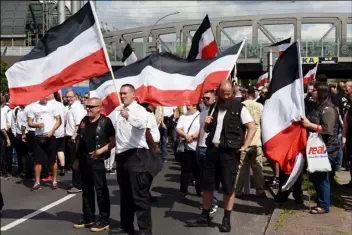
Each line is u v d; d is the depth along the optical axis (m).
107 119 6.87
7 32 62.81
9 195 9.68
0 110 11.68
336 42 40.69
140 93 8.41
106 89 8.87
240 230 6.86
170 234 6.70
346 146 9.06
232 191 6.62
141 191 6.33
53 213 8.10
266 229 6.62
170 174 12.37
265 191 9.41
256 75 46.19
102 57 7.00
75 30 7.09
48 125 10.20
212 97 7.69
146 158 6.34
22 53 52.16
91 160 6.80
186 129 8.69
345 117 8.99
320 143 7.21
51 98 10.32
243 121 6.52
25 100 7.01
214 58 8.27
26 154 11.55
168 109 16.00
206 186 6.95
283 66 7.42
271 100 7.49
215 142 6.62
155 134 7.30
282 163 7.34
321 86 7.28
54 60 7.05
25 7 63.94
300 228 6.62
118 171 6.55
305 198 8.52
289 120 7.31
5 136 11.75
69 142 11.84
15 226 7.25
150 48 38.84
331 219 7.10
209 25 9.91
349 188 9.50
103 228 6.91
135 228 7.02
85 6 7.03
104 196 6.86
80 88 22.98
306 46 40.53
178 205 8.62
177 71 8.41
